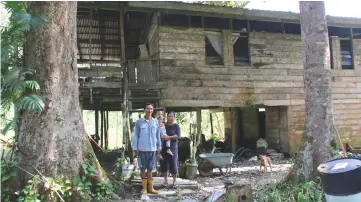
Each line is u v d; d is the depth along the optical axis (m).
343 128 13.10
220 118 22.31
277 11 11.59
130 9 10.31
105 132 17.06
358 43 13.64
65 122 5.64
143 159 6.31
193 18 11.99
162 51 10.80
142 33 12.86
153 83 10.50
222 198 4.98
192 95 11.09
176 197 6.28
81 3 9.76
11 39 5.49
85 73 9.64
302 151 6.39
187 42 11.15
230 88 11.66
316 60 6.45
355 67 13.54
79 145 5.77
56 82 5.59
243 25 12.87
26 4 5.66
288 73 12.56
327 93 6.39
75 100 5.88
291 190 5.99
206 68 11.36
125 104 9.66
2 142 5.50
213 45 11.66
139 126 6.37
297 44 12.77
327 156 6.14
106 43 13.69
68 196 5.31
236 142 14.64
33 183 5.08
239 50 12.48
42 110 5.45
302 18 6.68
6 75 5.18
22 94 5.41
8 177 5.14
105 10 11.34
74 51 5.93
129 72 10.30
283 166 10.44
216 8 10.89
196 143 9.09
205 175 8.99
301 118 12.68
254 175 8.93
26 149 5.38
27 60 5.57
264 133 14.45
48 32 5.59
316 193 5.46
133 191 6.63
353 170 4.49
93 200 5.56
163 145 6.93
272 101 12.24
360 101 13.48
